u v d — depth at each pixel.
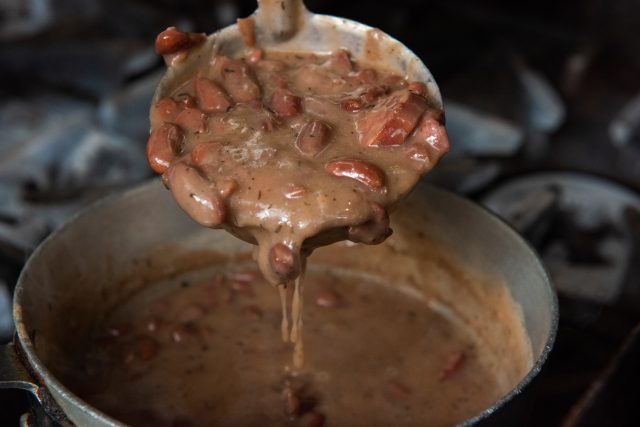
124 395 0.53
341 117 0.47
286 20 0.50
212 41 0.49
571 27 1.02
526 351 0.52
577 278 0.66
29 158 0.71
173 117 0.48
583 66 0.99
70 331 0.54
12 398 0.61
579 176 0.70
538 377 0.44
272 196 0.45
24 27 0.82
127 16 0.83
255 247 0.48
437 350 0.56
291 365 0.54
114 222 0.56
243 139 0.46
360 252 0.61
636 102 0.91
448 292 0.58
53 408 0.45
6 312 0.62
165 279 0.59
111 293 0.57
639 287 0.65
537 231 0.68
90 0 0.83
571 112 0.94
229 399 0.52
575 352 0.60
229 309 0.58
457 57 0.92
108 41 0.80
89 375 0.54
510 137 0.73
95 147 0.72
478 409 0.52
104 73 0.79
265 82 0.49
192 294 0.59
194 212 0.45
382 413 0.52
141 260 0.58
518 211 0.68
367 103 0.47
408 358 0.55
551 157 0.88
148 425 0.51
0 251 0.64
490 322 0.56
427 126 0.46
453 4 1.02
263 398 0.52
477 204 0.54
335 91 0.49
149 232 0.57
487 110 0.84
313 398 0.52
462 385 0.54
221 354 0.55
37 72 0.80
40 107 0.78
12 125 0.76
